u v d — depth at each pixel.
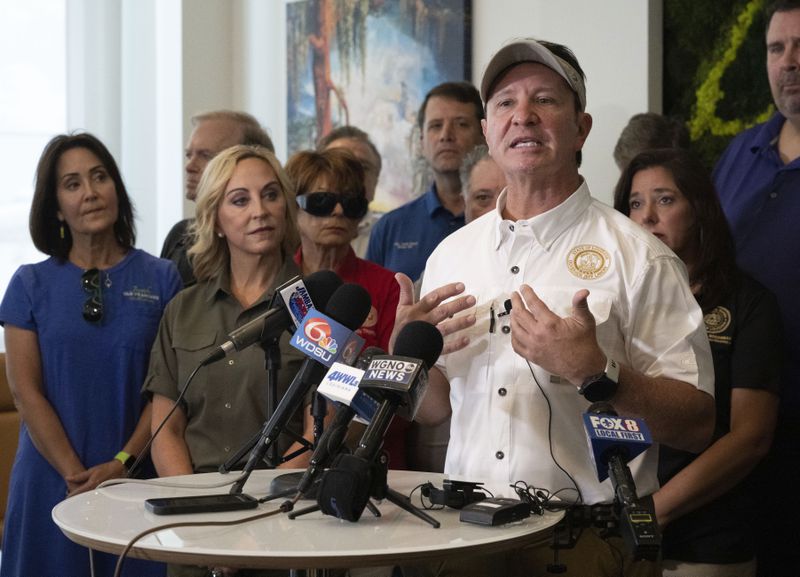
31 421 3.13
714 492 2.61
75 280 3.25
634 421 1.72
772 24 3.39
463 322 2.08
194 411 2.75
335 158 3.19
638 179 2.90
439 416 2.36
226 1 6.50
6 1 6.21
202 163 4.42
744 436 2.65
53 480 3.14
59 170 3.27
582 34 4.53
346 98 5.87
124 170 6.54
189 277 3.75
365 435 1.74
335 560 1.52
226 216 2.86
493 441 2.10
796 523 3.05
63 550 3.09
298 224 3.18
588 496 2.04
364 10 5.75
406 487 2.07
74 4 6.37
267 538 1.62
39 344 3.21
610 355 2.05
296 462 2.57
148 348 3.21
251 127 4.52
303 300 2.07
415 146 5.52
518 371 2.10
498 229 2.21
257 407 2.70
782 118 3.47
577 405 2.06
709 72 4.29
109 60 6.46
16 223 6.22
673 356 2.03
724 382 2.73
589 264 2.11
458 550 1.57
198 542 1.59
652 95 4.37
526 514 1.80
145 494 2.02
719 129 4.28
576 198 2.16
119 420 3.16
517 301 1.95
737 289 2.79
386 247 4.32
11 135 6.22
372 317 3.07
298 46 6.11
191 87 6.34
